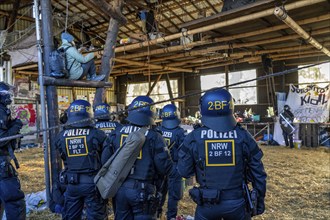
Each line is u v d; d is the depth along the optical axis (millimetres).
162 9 14188
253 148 2293
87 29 17844
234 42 9531
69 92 18062
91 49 10031
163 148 2822
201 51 10430
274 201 4906
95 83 5090
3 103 3178
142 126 2896
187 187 5684
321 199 4996
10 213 3111
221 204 2270
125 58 11570
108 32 5680
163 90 18047
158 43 8586
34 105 13461
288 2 5738
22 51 9891
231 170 2268
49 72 4590
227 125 2334
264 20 7109
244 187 2311
